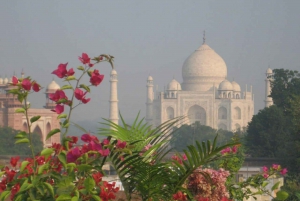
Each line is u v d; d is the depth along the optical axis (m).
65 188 9.77
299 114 71.56
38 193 9.73
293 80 120.25
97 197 9.69
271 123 101.06
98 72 10.75
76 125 10.83
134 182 11.16
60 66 10.52
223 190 12.15
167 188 11.22
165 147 12.20
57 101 10.48
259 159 80.69
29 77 10.58
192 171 11.05
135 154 11.20
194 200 11.25
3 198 9.90
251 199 30.61
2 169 10.56
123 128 12.52
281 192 10.52
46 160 10.53
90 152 9.93
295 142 67.62
